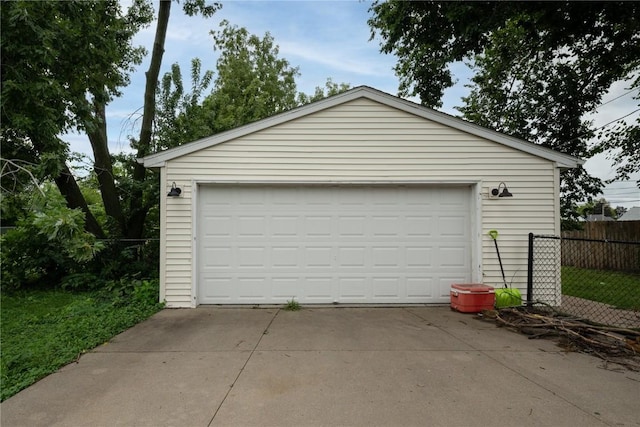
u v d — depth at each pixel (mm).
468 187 7812
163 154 7453
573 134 13852
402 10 10203
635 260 13742
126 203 12031
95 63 8461
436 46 10992
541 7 8508
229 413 3254
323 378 3979
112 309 7105
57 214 3201
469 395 3584
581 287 10805
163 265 7418
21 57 6531
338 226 7684
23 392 3686
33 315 6809
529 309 6879
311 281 7621
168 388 3756
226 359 4559
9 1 6125
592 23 8945
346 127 7660
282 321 6391
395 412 3260
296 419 3152
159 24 12031
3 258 8867
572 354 4781
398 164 7652
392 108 7688
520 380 3938
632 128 13242
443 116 7656
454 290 7250
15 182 4809
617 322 6582
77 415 3234
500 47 13836
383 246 7695
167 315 6836
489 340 5336
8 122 6590
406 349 4922
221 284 7555
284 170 7578
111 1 8859
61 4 7117
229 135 7523
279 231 7645
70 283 8945
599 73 12758
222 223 7609
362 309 7344
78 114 8266
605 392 3662
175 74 12914
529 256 7461
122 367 4324
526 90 14531
